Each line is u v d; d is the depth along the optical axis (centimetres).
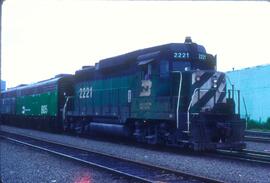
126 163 1182
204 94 1420
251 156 1310
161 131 1523
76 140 2041
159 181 898
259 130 2791
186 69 1502
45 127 2873
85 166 1133
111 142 1919
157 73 1533
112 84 1931
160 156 1351
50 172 1041
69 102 2533
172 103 1432
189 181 897
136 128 1725
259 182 898
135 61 1714
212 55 1580
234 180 920
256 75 3019
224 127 1363
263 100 2927
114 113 1884
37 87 3098
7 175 1000
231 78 3306
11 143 1852
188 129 1345
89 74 2225
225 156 1345
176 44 1509
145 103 1608
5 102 4106
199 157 1334
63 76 2689
